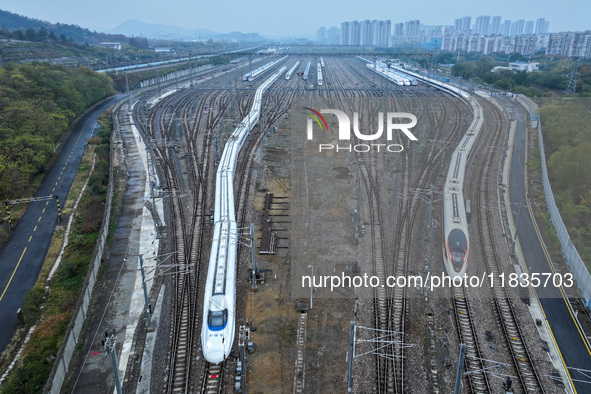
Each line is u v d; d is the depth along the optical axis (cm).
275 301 4206
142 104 13100
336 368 3447
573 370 3434
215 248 4512
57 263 5066
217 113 11706
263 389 3250
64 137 9831
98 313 4109
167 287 4469
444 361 3478
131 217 6016
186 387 3259
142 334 3844
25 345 3834
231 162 7231
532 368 3412
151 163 7538
